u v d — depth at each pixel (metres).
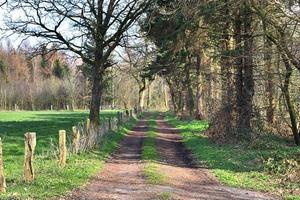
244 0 22.28
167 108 118.94
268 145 24.83
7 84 112.50
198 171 18.89
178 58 39.66
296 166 18.25
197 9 24.62
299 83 26.83
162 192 13.24
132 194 12.90
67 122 50.53
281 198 13.62
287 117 30.42
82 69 38.47
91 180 15.12
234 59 27.95
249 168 18.92
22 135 32.88
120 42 30.42
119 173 17.27
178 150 26.97
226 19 27.53
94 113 30.09
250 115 28.78
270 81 27.62
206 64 38.50
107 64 31.25
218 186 15.41
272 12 21.67
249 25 27.53
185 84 54.34
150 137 33.72
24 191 12.20
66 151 18.73
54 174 15.26
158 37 32.41
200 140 30.56
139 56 36.69
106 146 25.78
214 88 38.69
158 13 30.03
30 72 124.69
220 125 28.98
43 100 111.81
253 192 14.53
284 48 21.59
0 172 11.96
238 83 29.20
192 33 30.14
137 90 106.25
